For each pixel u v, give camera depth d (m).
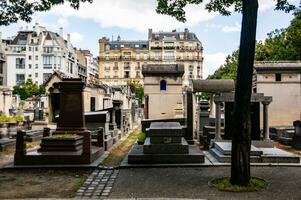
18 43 98.00
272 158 13.48
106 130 20.14
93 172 12.37
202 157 13.41
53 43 98.00
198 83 25.36
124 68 128.25
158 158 13.36
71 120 16.31
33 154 13.28
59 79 28.66
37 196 9.39
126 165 13.09
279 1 12.30
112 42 133.62
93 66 137.62
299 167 12.84
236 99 10.18
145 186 10.26
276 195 9.19
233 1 13.23
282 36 43.97
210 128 19.44
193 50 124.94
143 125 23.14
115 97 49.31
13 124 25.61
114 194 9.51
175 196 9.16
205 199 8.76
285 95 28.61
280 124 28.55
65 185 10.59
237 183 10.06
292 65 28.77
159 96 30.69
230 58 63.25
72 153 13.47
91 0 14.55
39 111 30.39
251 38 10.09
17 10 15.28
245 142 10.08
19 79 96.94
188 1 13.29
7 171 12.60
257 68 28.64
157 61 126.25
